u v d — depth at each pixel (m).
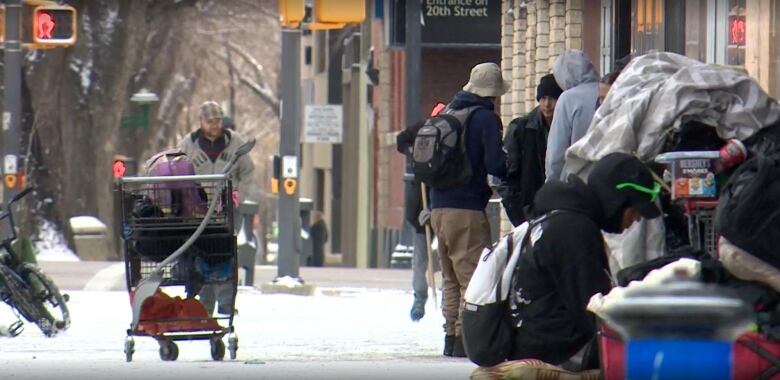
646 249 33.25
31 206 141.50
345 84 171.50
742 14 56.03
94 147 143.88
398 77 141.12
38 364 41.41
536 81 80.50
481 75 42.66
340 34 173.38
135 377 37.94
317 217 143.12
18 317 51.31
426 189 50.31
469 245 42.78
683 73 34.34
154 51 153.00
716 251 30.98
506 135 43.31
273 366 40.59
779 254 27.64
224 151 58.59
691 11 60.22
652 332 25.39
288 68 77.69
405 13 104.94
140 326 42.34
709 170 31.48
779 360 26.66
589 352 29.83
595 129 35.03
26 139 140.38
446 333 44.00
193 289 42.81
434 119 42.66
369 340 49.75
